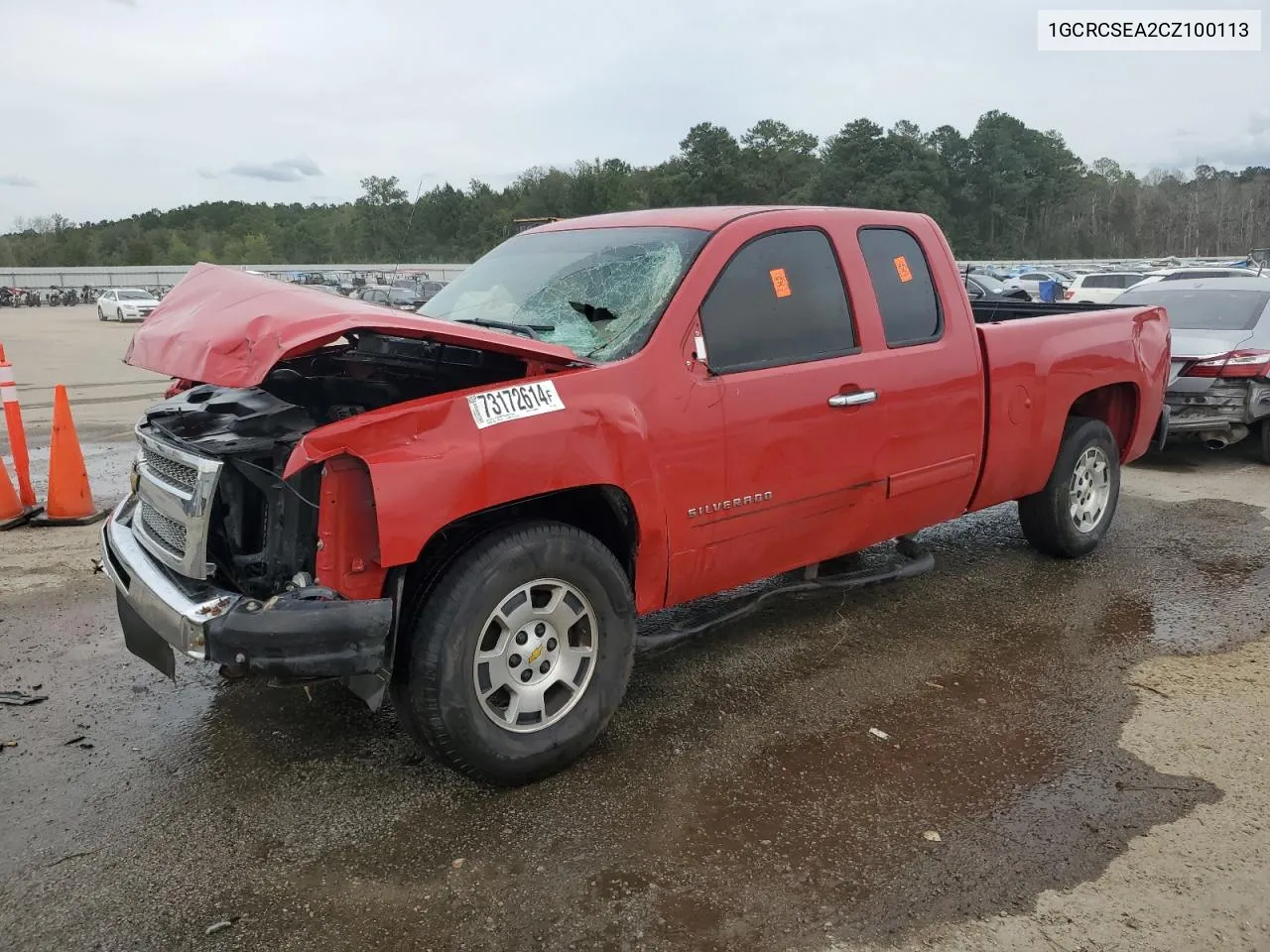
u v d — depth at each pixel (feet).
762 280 12.71
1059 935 8.46
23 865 9.48
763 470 12.46
